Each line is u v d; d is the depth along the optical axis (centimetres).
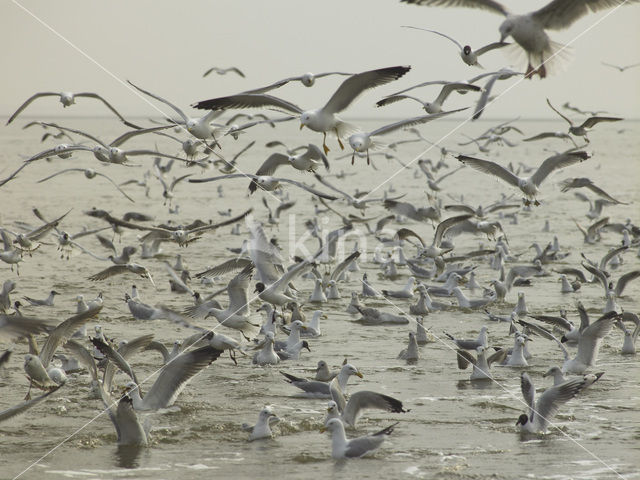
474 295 3334
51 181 9075
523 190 2000
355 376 2111
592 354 2094
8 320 1417
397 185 9025
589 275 3772
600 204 5594
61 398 1917
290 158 2195
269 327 2503
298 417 1797
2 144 14612
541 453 1600
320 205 6938
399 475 1489
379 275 3803
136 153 2303
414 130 3891
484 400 1925
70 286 3331
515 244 4862
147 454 1597
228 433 1706
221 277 3578
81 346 1706
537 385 2047
